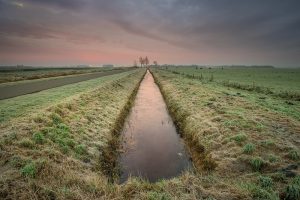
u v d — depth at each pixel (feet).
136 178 26.07
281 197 21.15
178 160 37.93
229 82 142.20
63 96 70.59
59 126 37.60
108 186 22.93
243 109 52.85
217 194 21.06
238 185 22.53
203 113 52.95
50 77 185.16
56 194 20.12
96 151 35.83
